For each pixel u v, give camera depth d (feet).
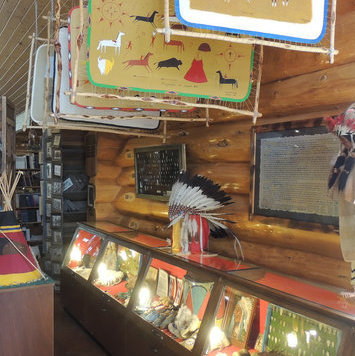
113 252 13.58
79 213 19.75
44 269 21.83
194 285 9.43
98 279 13.47
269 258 9.66
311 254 8.71
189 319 9.17
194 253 10.71
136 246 12.01
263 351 7.77
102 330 12.39
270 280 8.32
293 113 9.14
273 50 9.45
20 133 29.48
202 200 10.46
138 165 15.24
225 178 11.13
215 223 10.68
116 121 11.00
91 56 7.04
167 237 13.99
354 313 6.23
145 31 7.29
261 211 9.68
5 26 14.52
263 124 9.61
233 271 8.89
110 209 18.38
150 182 14.47
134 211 16.53
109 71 7.14
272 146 9.33
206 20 5.83
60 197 19.26
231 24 5.95
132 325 10.55
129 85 7.28
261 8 6.08
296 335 7.28
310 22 6.33
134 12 7.20
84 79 7.91
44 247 22.86
